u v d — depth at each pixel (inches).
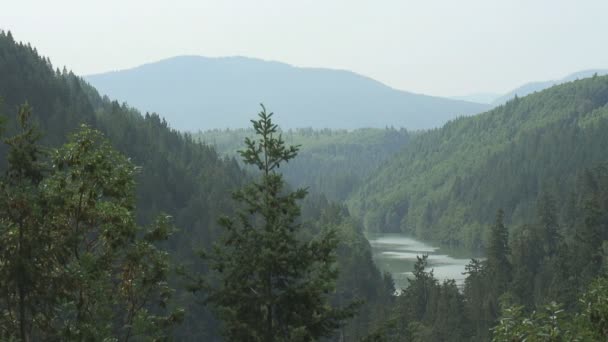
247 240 867.4
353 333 3924.7
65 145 700.0
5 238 659.4
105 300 703.7
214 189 7175.2
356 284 5620.1
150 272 743.7
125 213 712.4
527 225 5580.7
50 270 676.1
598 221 4052.7
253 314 861.2
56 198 681.0
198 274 882.8
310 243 888.9
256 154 896.3
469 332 3799.2
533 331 552.1
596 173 7337.6
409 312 4338.1
